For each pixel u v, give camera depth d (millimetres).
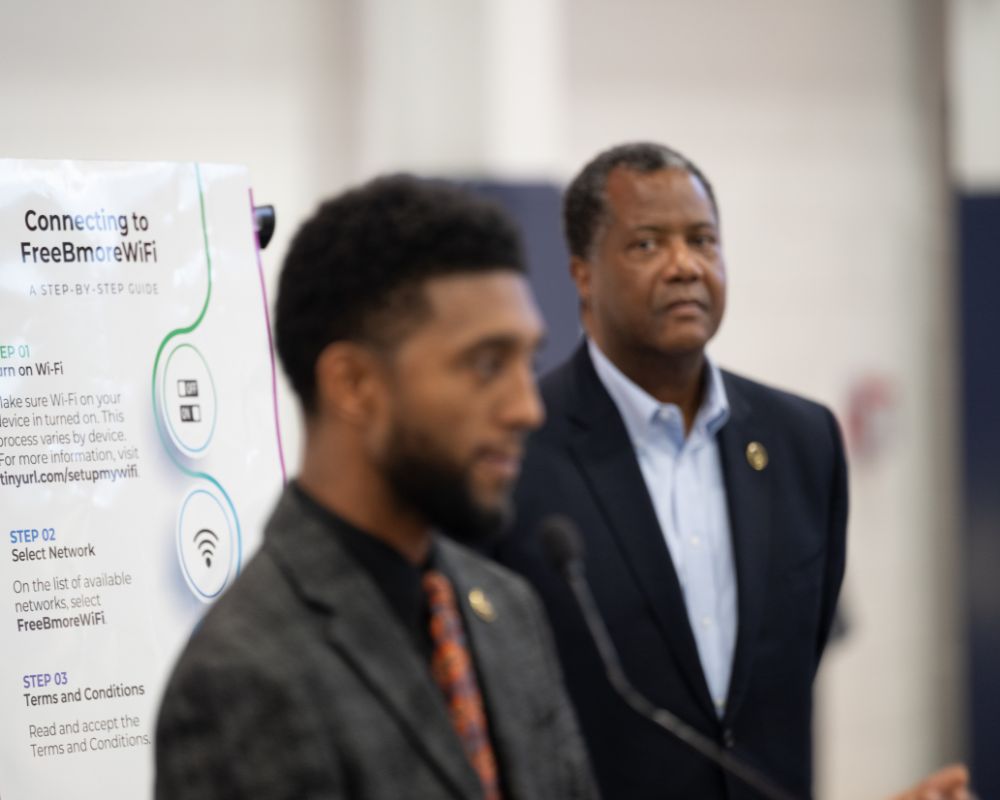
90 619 5820
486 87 13945
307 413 4105
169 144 13461
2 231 5820
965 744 15914
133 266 6070
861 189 15781
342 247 4008
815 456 7348
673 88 15250
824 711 15742
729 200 15445
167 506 6027
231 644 3758
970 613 15805
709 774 6742
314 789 3693
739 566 6992
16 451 5773
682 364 7090
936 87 15938
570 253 7445
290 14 13836
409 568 4121
